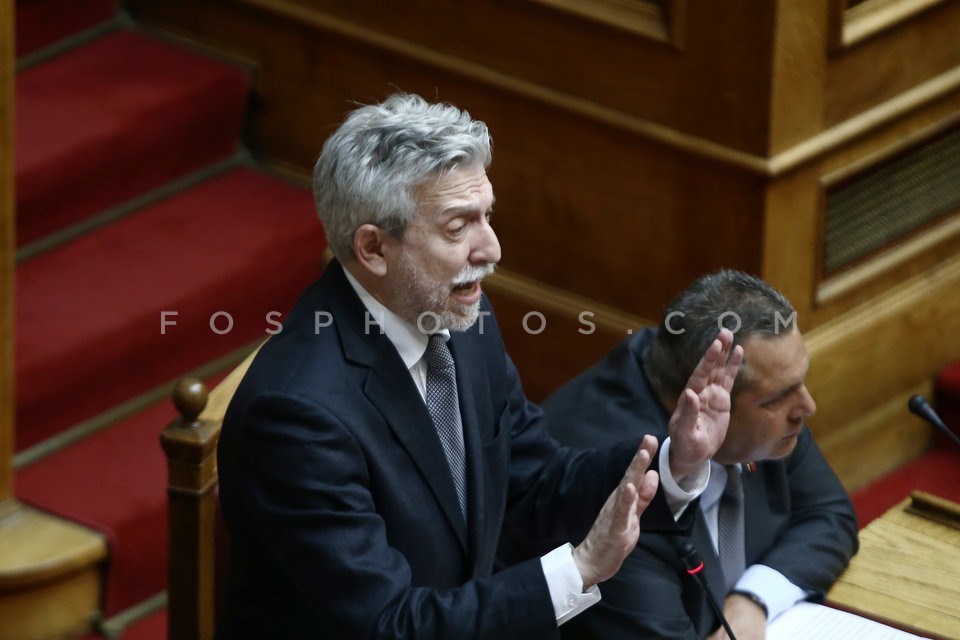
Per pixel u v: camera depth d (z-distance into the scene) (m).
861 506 15.66
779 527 10.70
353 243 7.92
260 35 17.81
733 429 9.77
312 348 8.01
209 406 10.23
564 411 10.45
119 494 14.23
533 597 7.65
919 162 15.70
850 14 14.18
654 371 10.25
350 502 7.73
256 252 16.53
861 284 15.48
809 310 15.12
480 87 16.02
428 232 7.80
